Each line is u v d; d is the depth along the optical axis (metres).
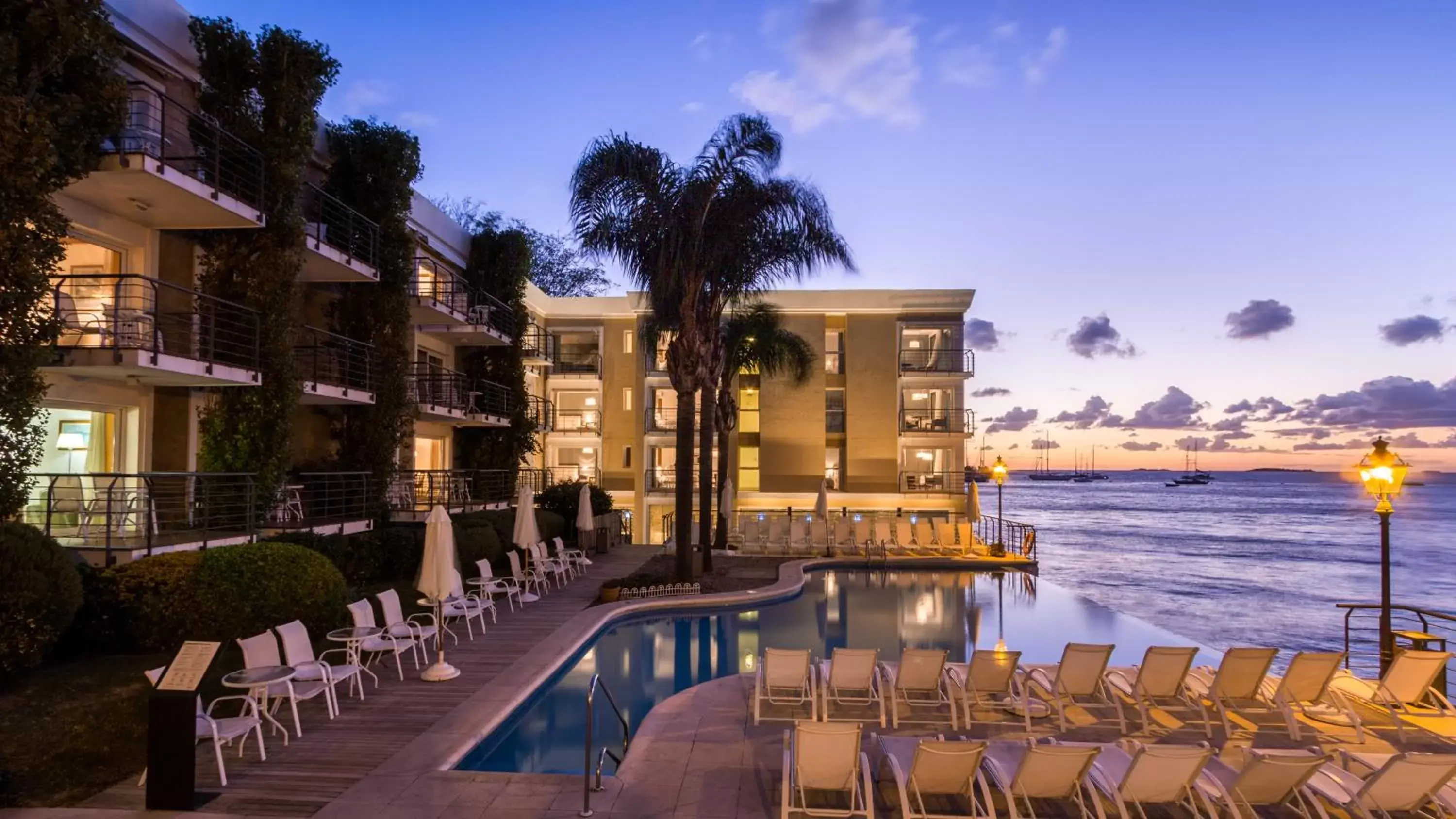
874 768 6.45
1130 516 82.00
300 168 12.91
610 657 11.27
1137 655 11.85
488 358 23.44
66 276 9.12
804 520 23.53
